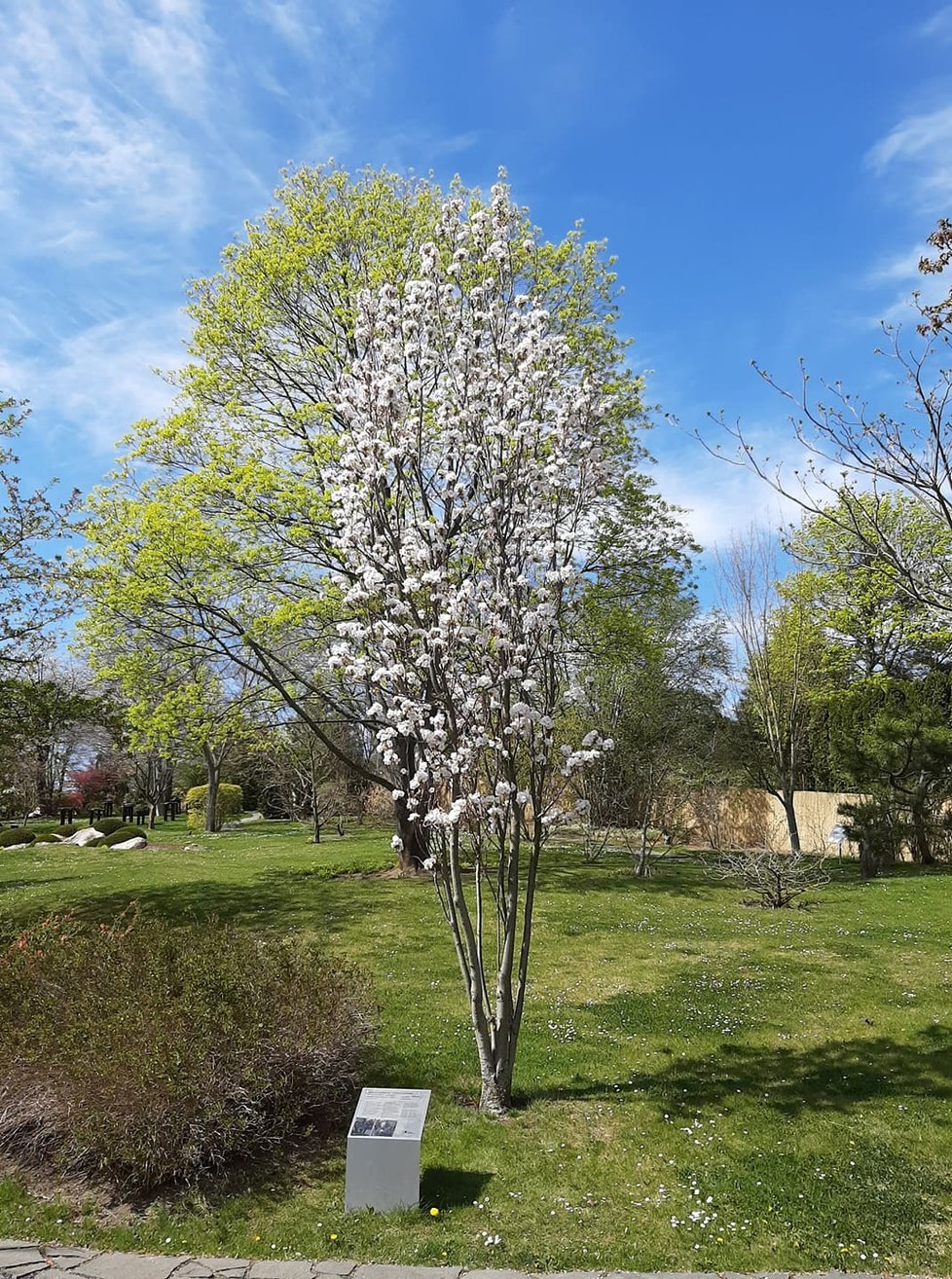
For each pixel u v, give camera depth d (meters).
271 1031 5.23
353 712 14.66
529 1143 5.10
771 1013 7.45
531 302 5.99
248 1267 3.92
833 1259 3.97
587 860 17.81
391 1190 4.39
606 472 5.77
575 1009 7.57
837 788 23.16
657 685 19.09
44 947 6.47
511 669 5.37
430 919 11.23
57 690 11.49
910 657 23.41
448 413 5.92
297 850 19.78
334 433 12.52
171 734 13.04
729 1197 4.49
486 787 5.77
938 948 9.89
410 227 14.46
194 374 14.04
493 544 5.68
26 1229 4.22
